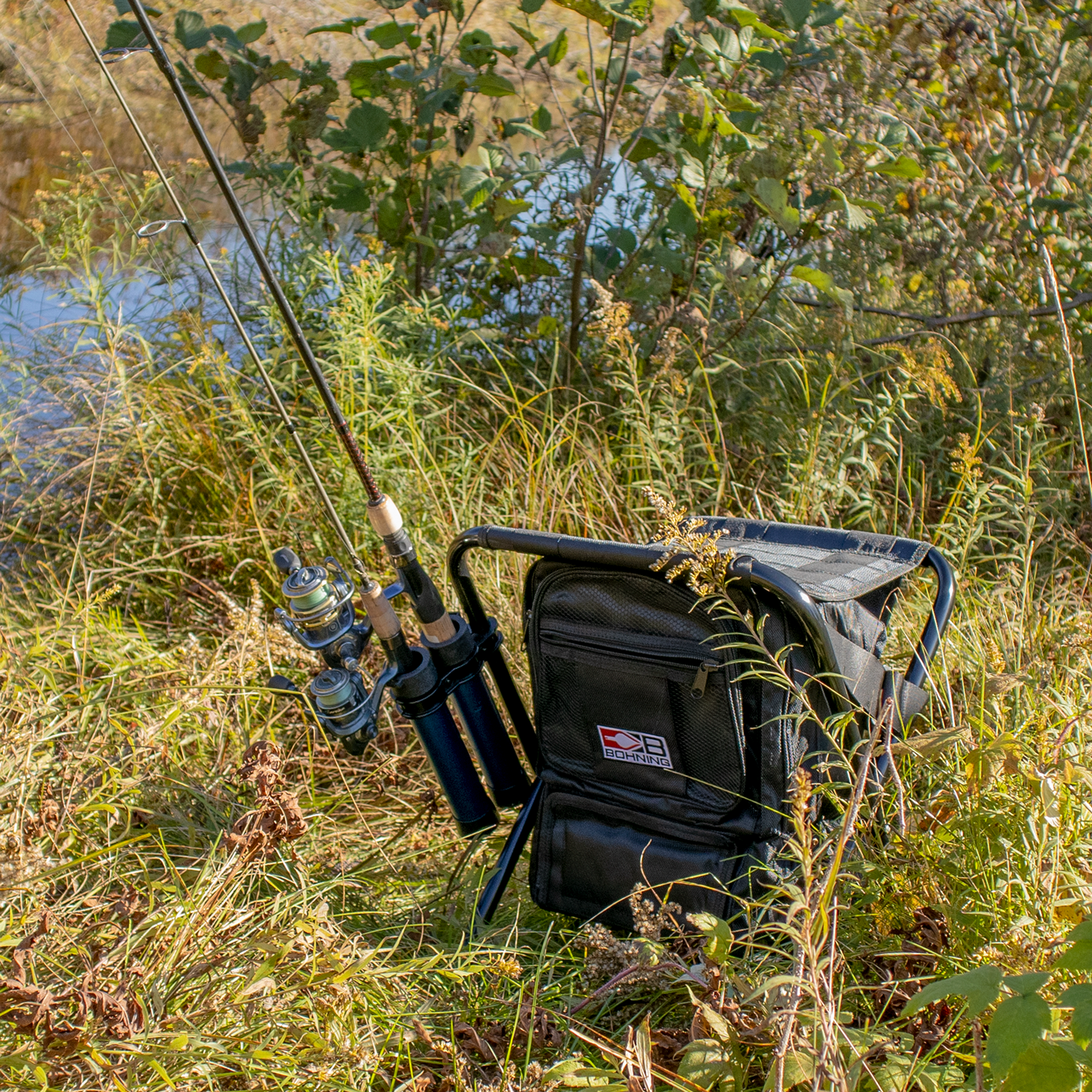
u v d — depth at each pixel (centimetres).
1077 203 482
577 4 446
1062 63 520
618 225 539
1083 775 212
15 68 821
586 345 509
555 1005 234
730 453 459
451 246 572
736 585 216
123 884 255
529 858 265
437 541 405
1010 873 214
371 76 500
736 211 482
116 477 463
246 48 525
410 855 298
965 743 248
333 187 521
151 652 361
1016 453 396
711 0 457
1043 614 337
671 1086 193
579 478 427
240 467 439
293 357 465
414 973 238
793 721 222
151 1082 196
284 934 213
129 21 513
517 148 665
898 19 501
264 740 248
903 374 435
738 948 231
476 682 259
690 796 232
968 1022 199
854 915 228
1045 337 457
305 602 244
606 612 229
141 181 616
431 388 464
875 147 436
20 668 329
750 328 491
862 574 238
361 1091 202
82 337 488
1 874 236
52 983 217
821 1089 182
